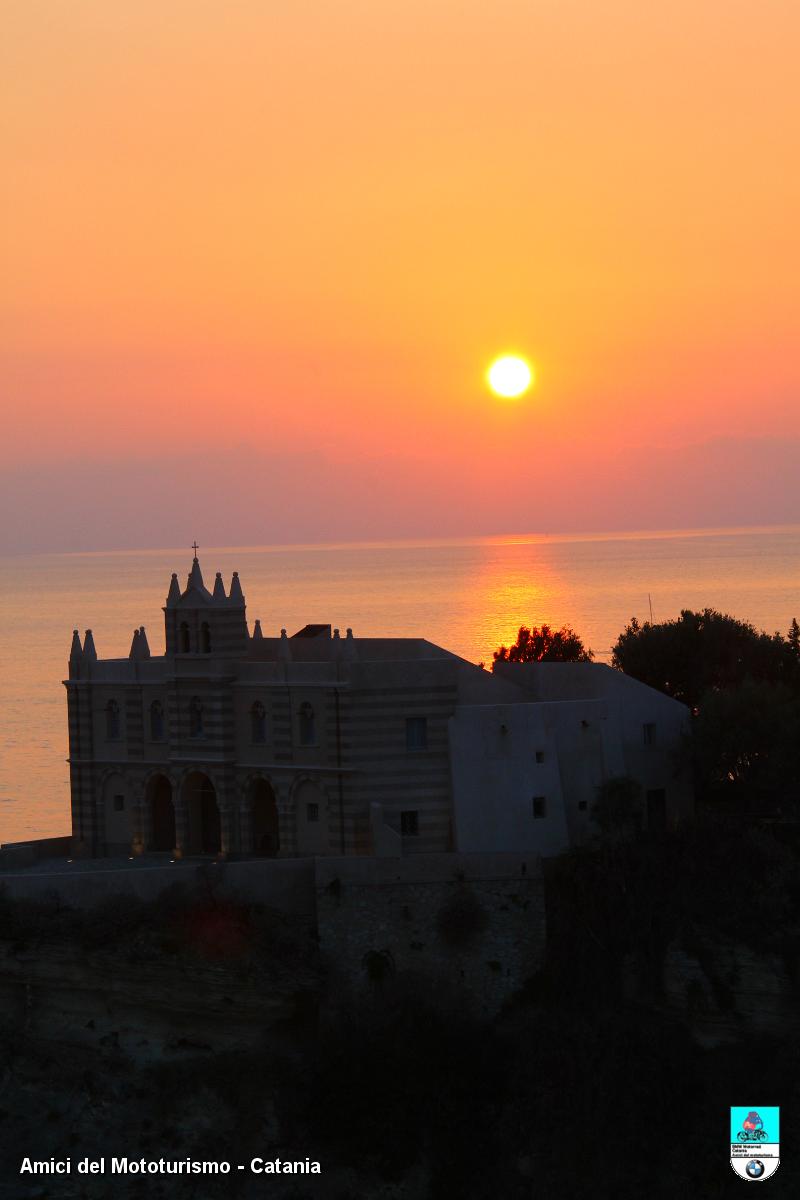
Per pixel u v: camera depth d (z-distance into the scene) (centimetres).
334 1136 14838
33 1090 15188
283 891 15825
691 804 17775
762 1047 15200
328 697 16550
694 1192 14450
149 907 15525
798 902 15600
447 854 15812
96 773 18175
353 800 16450
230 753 17275
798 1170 14488
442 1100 14850
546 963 15725
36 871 17112
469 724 16588
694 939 15512
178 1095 15138
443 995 15412
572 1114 14800
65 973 15450
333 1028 15162
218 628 17238
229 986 15325
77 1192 14700
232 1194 14738
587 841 16625
